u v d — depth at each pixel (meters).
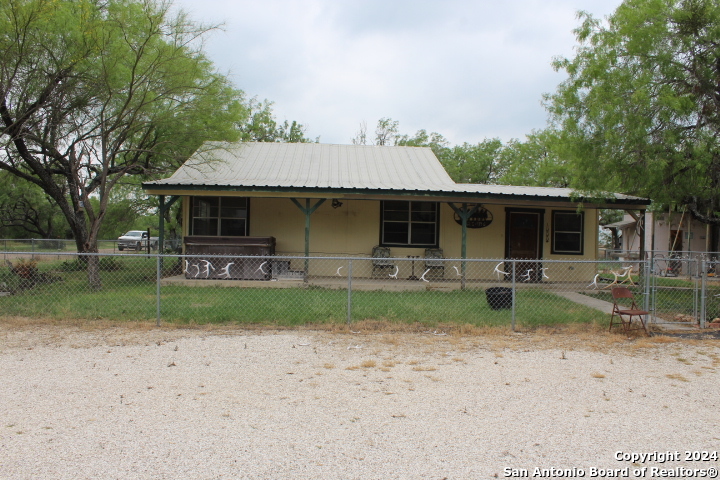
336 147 18.86
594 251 15.70
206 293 11.68
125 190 24.44
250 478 3.41
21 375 5.67
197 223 15.27
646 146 11.04
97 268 12.61
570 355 6.89
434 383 5.57
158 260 8.41
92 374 5.73
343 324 8.47
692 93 11.53
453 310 9.84
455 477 3.48
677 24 11.66
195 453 3.77
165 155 15.95
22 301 10.36
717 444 4.10
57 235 39.59
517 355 6.84
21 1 12.02
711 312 10.15
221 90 15.87
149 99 14.00
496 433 4.24
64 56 13.05
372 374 5.88
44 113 13.76
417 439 4.09
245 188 13.32
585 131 12.15
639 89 10.77
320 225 15.38
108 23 12.71
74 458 3.66
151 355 6.59
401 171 16.91
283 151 18.05
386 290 13.34
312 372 5.93
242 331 8.08
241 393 5.16
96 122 14.49
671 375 6.00
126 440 3.99
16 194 31.89
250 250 13.79
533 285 14.41
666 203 12.61
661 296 12.74
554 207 15.37
